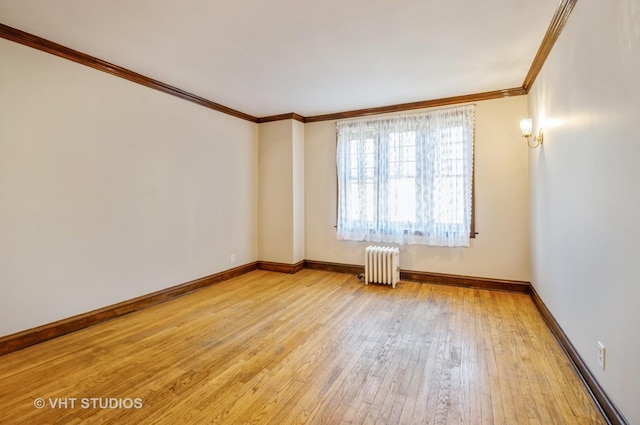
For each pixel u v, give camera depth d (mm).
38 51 2740
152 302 3693
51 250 2844
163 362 2443
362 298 3938
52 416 1843
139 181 3568
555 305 2814
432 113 4426
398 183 4660
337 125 5105
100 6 2256
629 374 1546
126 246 3441
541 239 3324
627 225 1559
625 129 1572
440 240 4402
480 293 4086
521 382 2150
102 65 3166
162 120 3816
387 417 1830
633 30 1487
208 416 1843
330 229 5293
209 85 3865
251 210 5324
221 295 4074
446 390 2080
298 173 5312
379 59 3170
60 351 2605
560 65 2586
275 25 2533
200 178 4352
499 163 4145
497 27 2602
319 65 3299
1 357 2504
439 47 2928
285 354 2568
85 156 3076
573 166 2316
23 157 2666
